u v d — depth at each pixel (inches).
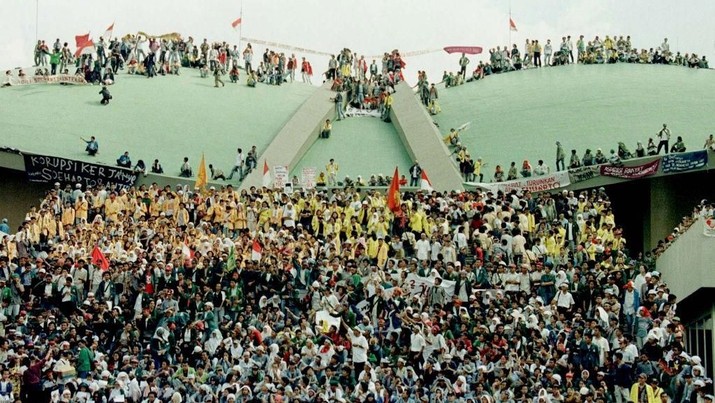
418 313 2217.0
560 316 2241.6
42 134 3203.7
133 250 2484.0
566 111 3452.3
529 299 2349.9
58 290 2347.4
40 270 2362.2
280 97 3668.8
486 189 3031.5
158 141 3275.1
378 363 2172.7
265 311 2288.4
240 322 2267.5
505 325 2214.6
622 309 2351.1
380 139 3380.9
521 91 3651.6
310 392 2006.6
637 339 2217.0
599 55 3892.7
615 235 2650.1
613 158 3043.8
